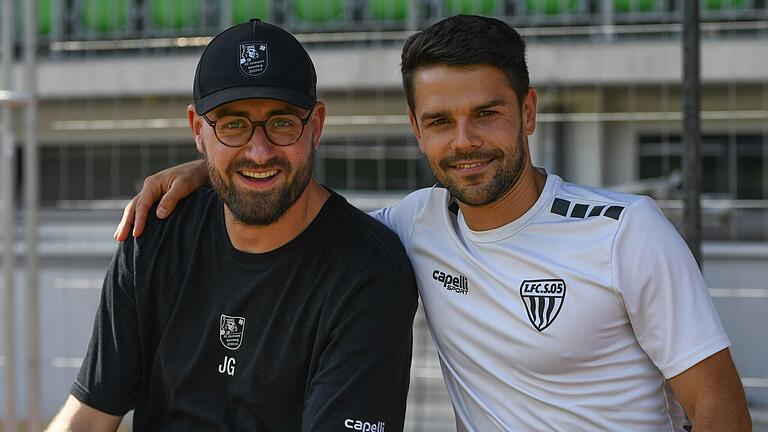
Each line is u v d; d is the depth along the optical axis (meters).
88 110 4.57
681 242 1.75
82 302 4.30
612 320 1.75
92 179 4.27
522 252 1.81
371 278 1.85
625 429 1.78
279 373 1.87
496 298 1.82
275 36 1.86
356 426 1.77
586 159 4.24
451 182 1.82
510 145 1.79
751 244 4.15
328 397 1.78
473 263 1.87
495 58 1.75
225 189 1.85
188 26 5.62
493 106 1.77
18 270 4.55
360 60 5.39
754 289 4.08
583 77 5.01
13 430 3.46
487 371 1.85
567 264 1.77
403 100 4.75
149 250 1.97
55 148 4.28
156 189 2.04
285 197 1.83
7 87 3.51
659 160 4.41
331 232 1.90
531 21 5.32
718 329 1.71
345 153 3.93
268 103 1.81
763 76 5.10
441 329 1.92
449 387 1.96
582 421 1.79
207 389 1.92
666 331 1.72
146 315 1.97
